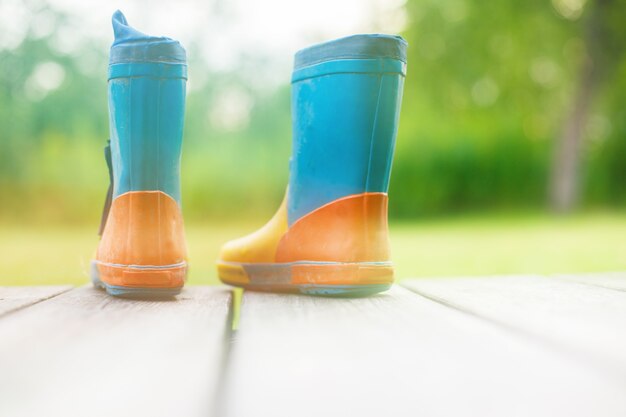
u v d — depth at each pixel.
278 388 0.42
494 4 6.27
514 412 0.37
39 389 0.41
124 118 0.73
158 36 0.73
